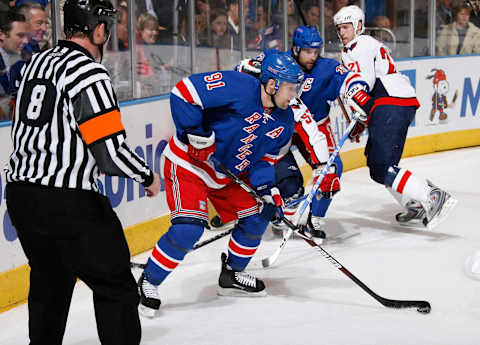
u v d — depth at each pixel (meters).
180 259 5.04
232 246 5.39
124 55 7.52
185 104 4.79
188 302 5.40
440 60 12.18
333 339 4.25
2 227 5.45
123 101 6.97
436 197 6.68
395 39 12.04
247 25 9.75
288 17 10.53
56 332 3.73
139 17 7.75
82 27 3.61
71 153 3.47
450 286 5.56
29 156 3.51
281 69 4.68
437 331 4.39
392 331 4.39
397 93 7.02
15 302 5.59
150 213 7.23
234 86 4.81
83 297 5.59
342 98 7.16
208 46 9.02
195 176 5.07
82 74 3.44
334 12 11.18
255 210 5.24
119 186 6.73
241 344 4.26
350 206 8.70
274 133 5.05
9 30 5.91
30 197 3.48
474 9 12.73
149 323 4.90
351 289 5.59
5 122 5.46
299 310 5.08
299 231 5.25
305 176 10.24
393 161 7.02
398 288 5.56
